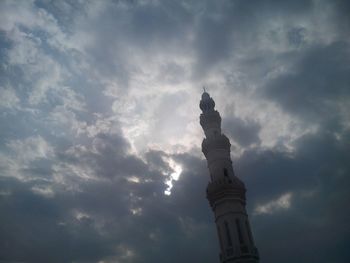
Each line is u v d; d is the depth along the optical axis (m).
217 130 80.44
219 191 69.06
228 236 65.00
